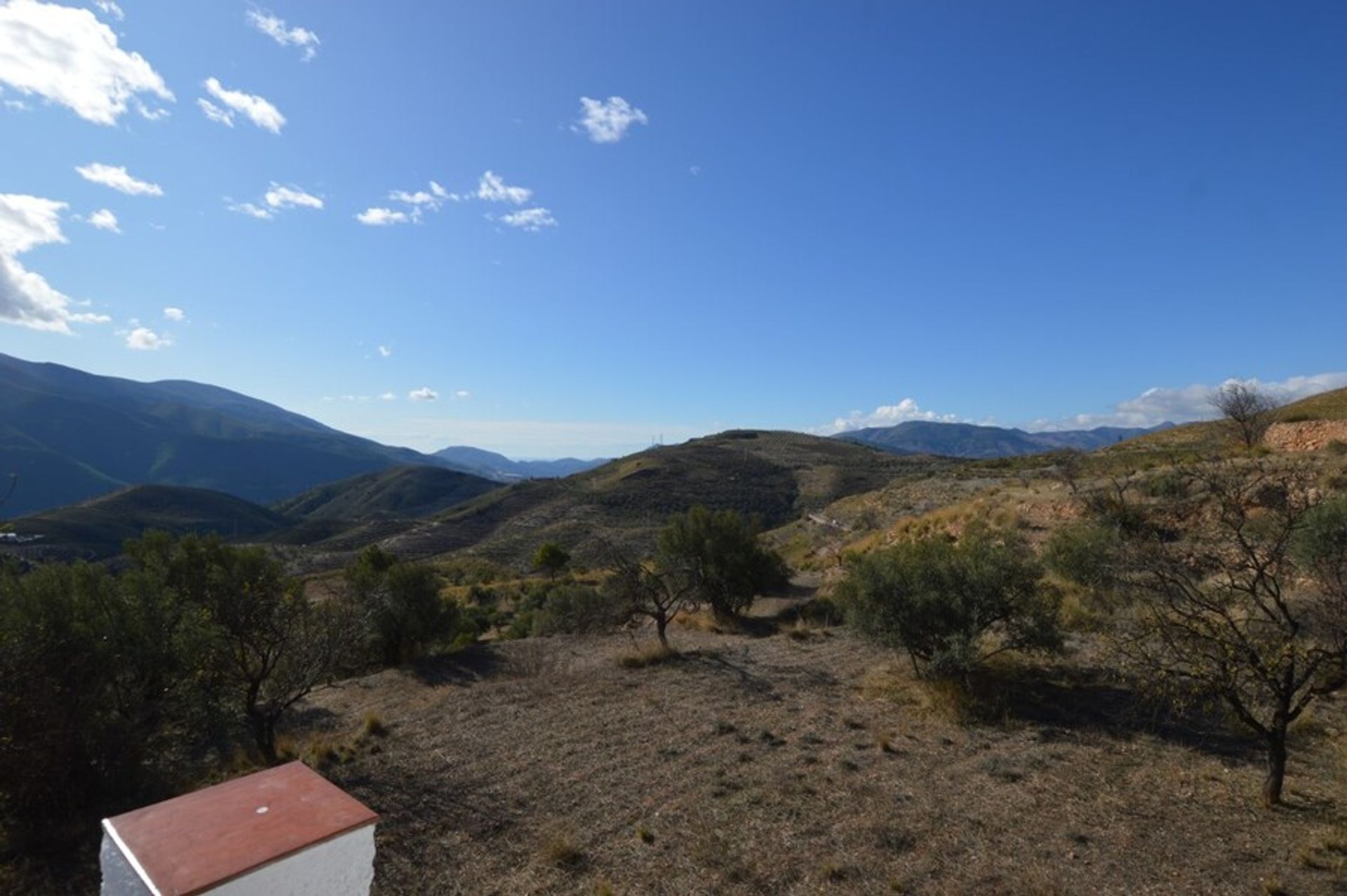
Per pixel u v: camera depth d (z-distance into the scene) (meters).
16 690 8.48
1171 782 8.48
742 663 16.11
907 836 7.54
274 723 11.26
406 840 7.97
